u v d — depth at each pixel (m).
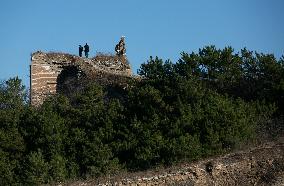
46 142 50.34
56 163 48.28
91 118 52.53
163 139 49.00
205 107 51.12
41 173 47.78
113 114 52.19
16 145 50.69
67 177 48.50
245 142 49.78
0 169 48.50
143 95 52.75
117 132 50.69
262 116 52.88
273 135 50.81
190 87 52.62
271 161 46.59
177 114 51.25
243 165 46.34
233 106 51.66
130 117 51.78
